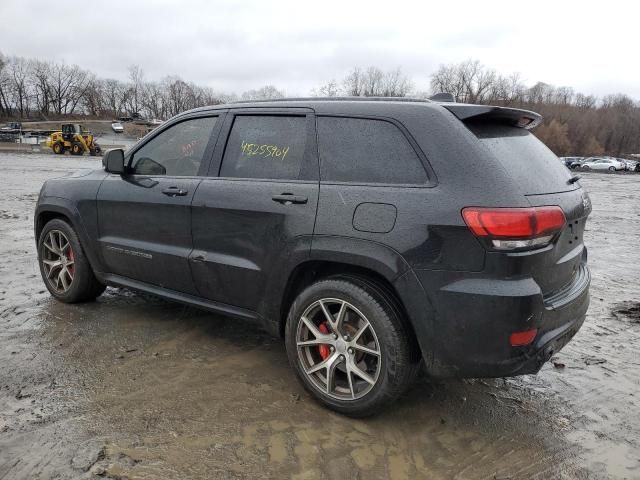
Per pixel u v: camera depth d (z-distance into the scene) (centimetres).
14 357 364
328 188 306
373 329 287
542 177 291
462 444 284
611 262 746
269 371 358
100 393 320
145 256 400
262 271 333
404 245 274
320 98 337
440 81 10206
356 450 274
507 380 361
